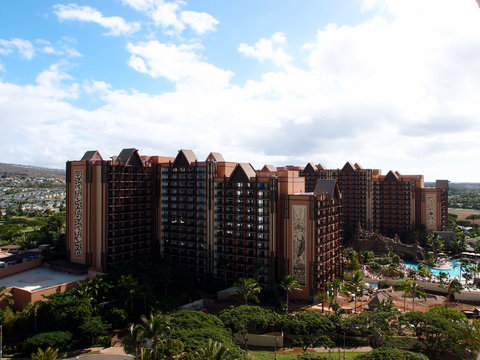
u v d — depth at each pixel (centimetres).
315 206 11125
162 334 5888
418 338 7500
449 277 14338
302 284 11281
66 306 8675
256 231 11850
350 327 8219
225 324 7894
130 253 12988
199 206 13100
